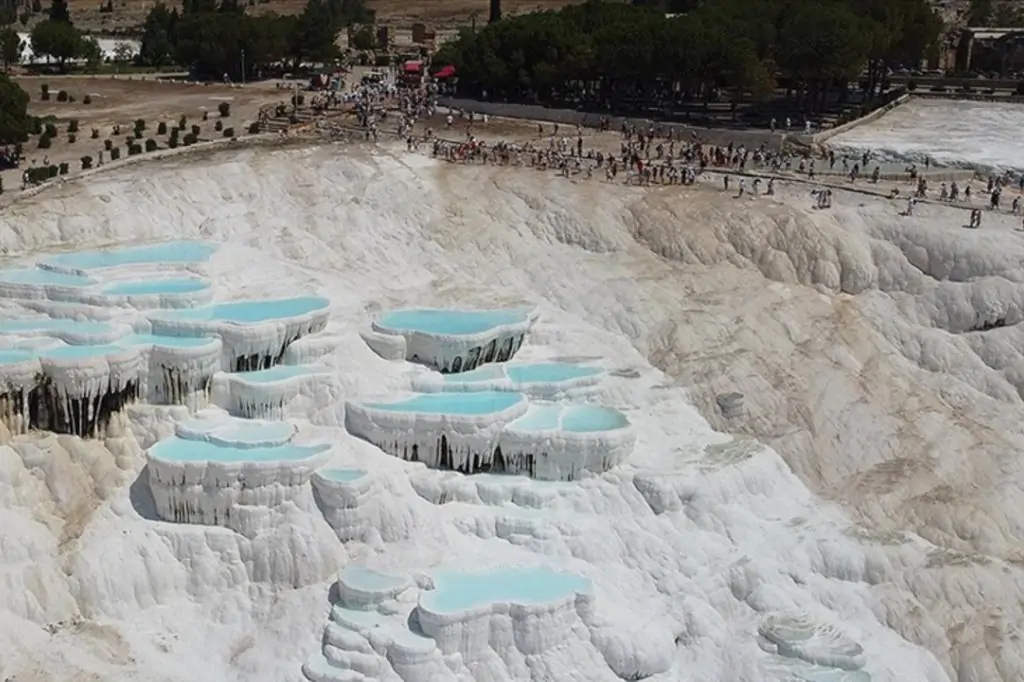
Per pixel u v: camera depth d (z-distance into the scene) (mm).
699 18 145625
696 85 149000
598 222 97125
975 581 70812
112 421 70375
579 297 90250
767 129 131000
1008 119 146625
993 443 82812
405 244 93688
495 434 71812
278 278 85000
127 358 70125
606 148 120625
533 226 97312
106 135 121500
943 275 94125
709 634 67062
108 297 76125
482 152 113562
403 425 71312
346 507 66125
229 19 171000
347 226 93812
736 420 80688
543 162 111375
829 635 67250
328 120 131000
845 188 106875
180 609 64562
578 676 62469
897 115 149125
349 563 65812
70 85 156750
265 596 65188
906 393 85562
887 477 79188
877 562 70938
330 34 185125
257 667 62156
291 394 72375
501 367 79812
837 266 95062
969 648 67750
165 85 159250
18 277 80000
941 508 76688
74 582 63469
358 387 74125
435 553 66875
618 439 72000
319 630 63156
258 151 107812
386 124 129875
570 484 71312
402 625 62438
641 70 137875
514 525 68562
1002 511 77500
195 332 73750
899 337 91125
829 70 137875
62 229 88688
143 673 60500
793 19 141625
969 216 99438
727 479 73188
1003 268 92875
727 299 90625
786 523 73438
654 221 97188
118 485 68375
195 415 71875
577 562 67875
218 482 65875
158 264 82812
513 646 62562
